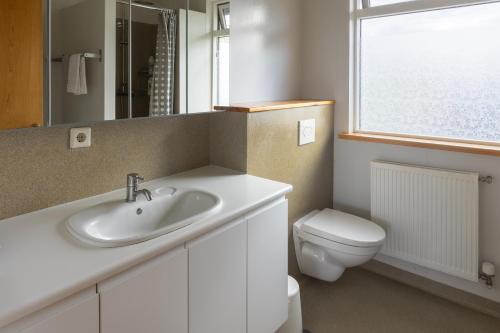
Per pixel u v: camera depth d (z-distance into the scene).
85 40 1.36
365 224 2.30
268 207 1.66
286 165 2.30
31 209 1.43
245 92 2.26
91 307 1.00
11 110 1.19
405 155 2.42
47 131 1.45
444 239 2.25
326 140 2.68
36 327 0.89
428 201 2.28
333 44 2.65
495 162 2.09
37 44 1.23
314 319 2.19
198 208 1.64
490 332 2.05
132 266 1.10
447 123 2.35
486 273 2.13
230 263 1.46
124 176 1.74
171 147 1.96
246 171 2.03
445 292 2.38
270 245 1.68
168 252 1.21
